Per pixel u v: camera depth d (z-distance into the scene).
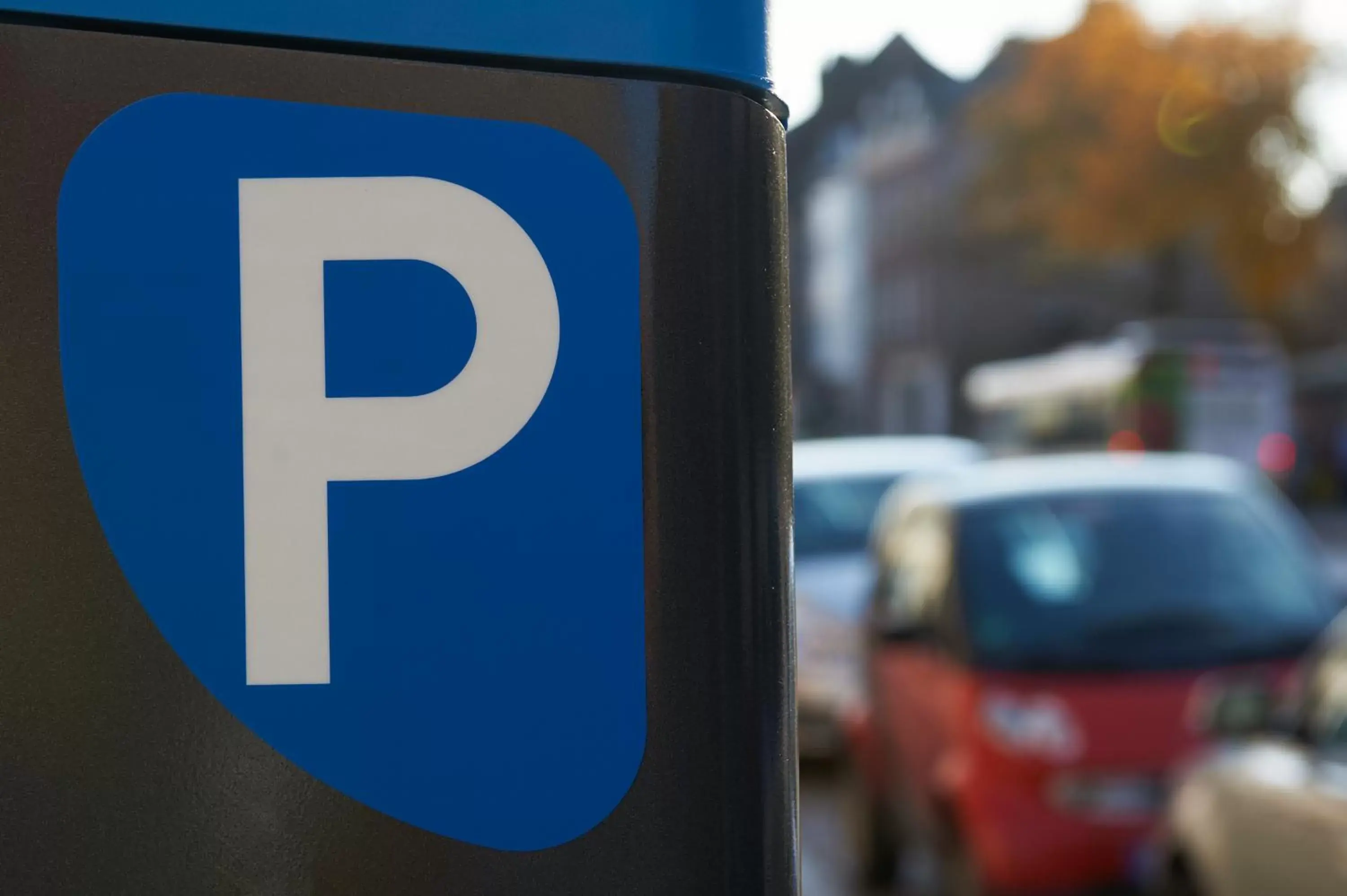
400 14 1.22
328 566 1.19
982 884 6.61
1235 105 33.22
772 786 1.26
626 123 1.24
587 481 1.22
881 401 60.59
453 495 1.20
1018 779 6.57
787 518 1.29
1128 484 7.70
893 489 12.57
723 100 1.27
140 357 1.19
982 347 55.66
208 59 1.20
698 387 1.24
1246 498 7.70
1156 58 33.66
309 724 1.19
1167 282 38.53
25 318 1.18
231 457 1.19
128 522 1.18
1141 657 6.78
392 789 1.19
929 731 7.08
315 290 1.20
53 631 1.18
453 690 1.20
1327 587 7.34
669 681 1.23
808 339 66.19
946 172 55.09
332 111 1.21
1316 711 5.32
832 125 63.84
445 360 1.21
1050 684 6.69
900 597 7.77
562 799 1.21
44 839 1.17
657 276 1.24
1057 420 30.97
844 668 10.61
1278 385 28.00
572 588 1.21
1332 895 4.86
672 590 1.23
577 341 1.22
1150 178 33.78
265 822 1.18
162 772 1.18
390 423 1.20
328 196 1.20
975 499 7.65
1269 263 33.75
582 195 1.23
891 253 59.47
